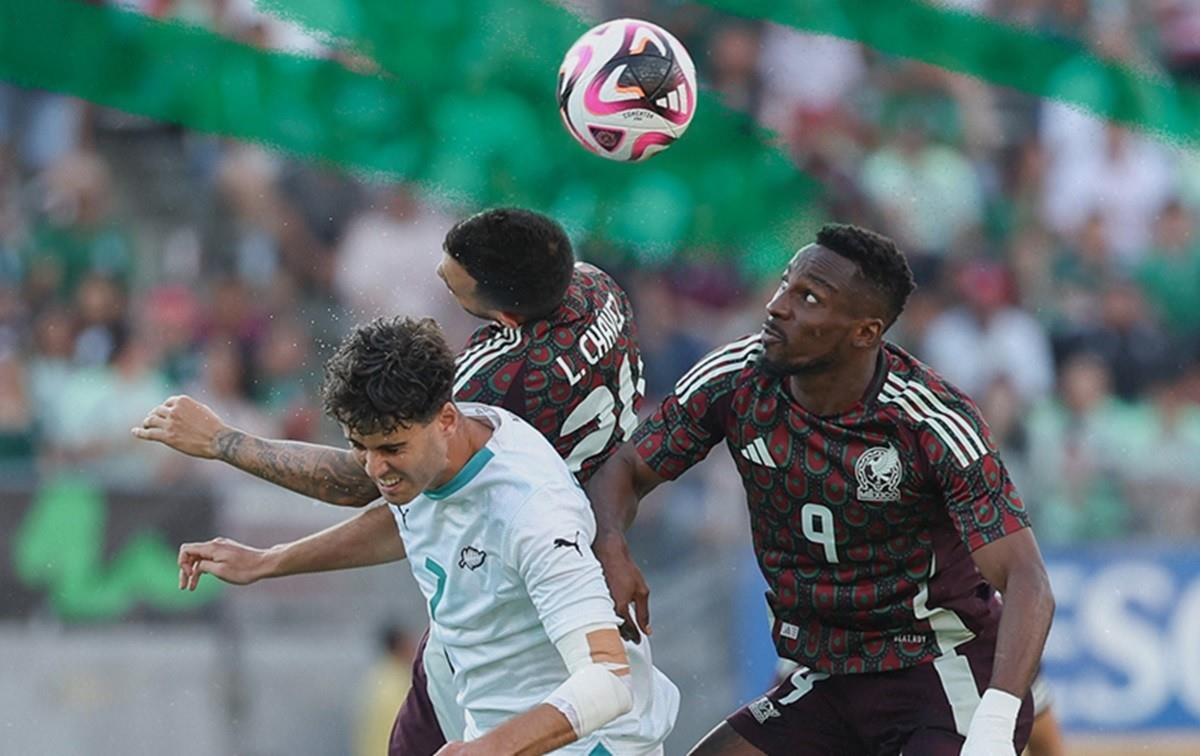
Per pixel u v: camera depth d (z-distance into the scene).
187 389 39.56
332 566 16.69
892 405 15.78
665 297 42.53
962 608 16.48
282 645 30.89
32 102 43.81
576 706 13.69
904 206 44.62
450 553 14.64
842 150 44.97
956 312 42.78
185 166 43.62
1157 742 32.81
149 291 41.41
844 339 15.58
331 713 30.91
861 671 16.80
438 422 13.98
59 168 43.28
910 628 16.58
